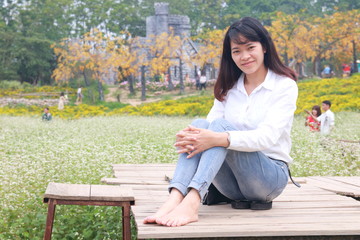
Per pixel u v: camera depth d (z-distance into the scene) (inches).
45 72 2304.4
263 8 3174.2
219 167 114.8
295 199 148.6
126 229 121.0
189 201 110.7
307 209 132.4
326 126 439.2
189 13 2997.0
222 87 136.5
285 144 129.6
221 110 139.9
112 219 164.4
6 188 205.0
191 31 2950.3
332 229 106.9
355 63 1925.4
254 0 3161.9
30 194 197.0
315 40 1839.3
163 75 2042.3
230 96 136.7
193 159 116.6
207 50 1878.7
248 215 121.6
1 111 1129.4
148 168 230.8
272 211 128.0
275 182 123.8
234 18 2918.3
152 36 1891.0
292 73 130.1
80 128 593.3
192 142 113.2
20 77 2322.8
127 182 185.5
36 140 442.6
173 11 2910.9
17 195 190.2
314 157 293.0
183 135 114.0
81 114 1064.2
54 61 2354.8
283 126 123.9
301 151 315.6
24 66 2294.5
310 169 266.5
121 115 1027.3
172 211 109.5
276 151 127.5
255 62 126.0
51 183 130.8
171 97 1710.1
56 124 671.1
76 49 1823.3
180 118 938.1
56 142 407.2
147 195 156.6
